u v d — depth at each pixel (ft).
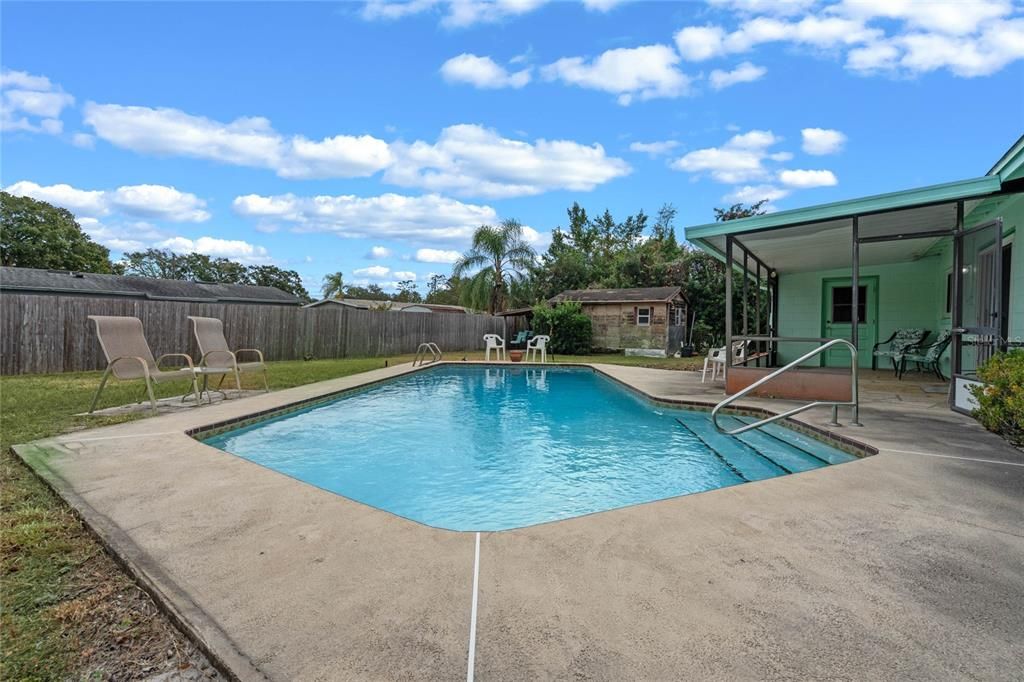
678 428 20.92
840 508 9.48
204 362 24.70
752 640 5.52
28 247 88.53
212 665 5.43
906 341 32.91
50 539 8.50
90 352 36.73
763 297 60.18
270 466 15.67
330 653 5.39
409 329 62.39
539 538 8.26
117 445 14.49
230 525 8.84
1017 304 21.50
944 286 32.12
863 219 22.99
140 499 10.14
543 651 5.37
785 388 23.38
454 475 14.84
